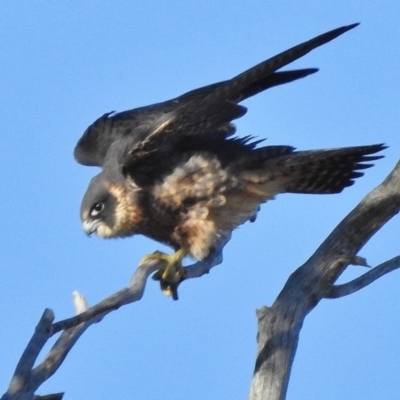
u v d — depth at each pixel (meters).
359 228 11.41
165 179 13.12
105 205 13.43
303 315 10.98
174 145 13.16
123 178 13.30
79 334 9.43
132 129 13.83
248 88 12.37
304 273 11.17
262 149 13.07
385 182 11.59
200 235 13.13
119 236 13.61
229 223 13.30
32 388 8.60
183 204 13.11
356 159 13.01
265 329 10.80
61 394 9.09
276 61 11.30
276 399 10.46
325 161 12.98
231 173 13.05
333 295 11.22
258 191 13.24
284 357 10.66
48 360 9.17
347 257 11.19
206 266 13.27
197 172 13.02
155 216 13.29
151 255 13.02
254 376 10.62
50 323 8.51
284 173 13.11
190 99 13.80
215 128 12.96
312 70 12.23
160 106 14.14
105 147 14.23
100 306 9.22
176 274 12.95
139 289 9.91
